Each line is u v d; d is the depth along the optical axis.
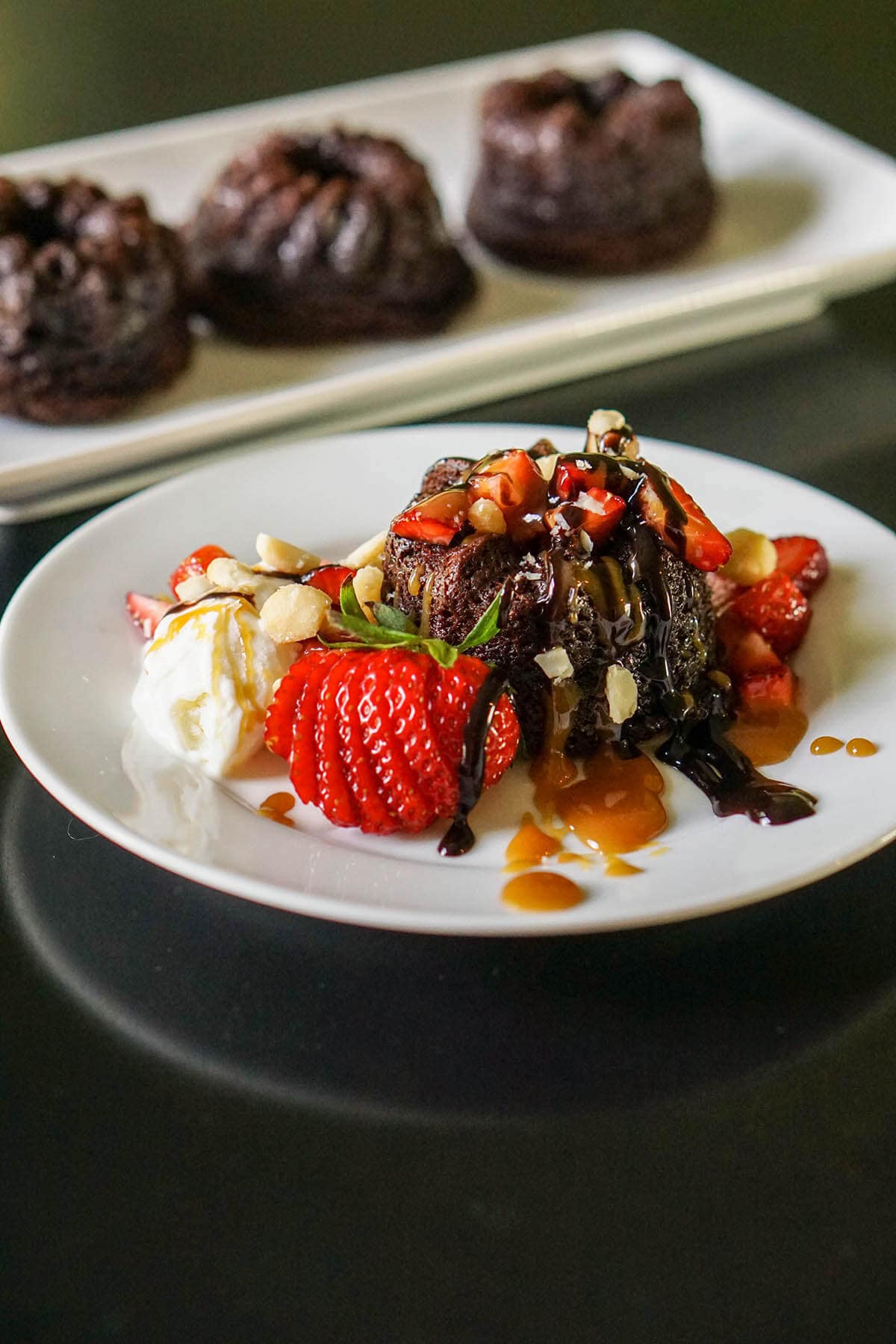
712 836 0.46
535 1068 0.43
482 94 0.85
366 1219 0.40
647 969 0.45
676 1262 0.39
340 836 0.47
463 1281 0.39
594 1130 0.42
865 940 0.45
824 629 0.52
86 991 0.44
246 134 0.82
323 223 0.69
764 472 0.57
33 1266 0.39
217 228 0.71
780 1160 0.41
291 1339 0.38
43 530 0.61
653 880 0.44
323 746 0.46
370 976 0.45
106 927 0.46
